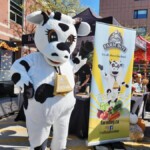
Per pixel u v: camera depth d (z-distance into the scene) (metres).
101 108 4.89
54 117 3.68
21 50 16.80
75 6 21.66
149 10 40.00
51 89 3.58
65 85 3.67
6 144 5.22
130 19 41.34
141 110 7.19
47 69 3.64
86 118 5.59
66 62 3.89
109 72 4.88
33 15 3.69
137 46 7.77
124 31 4.98
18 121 7.04
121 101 5.16
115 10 42.31
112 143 5.21
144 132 6.34
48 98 3.56
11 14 18.78
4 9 17.56
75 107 5.75
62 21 3.72
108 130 5.05
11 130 6.21
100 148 4.94
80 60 4.11
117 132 5.20
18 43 19.48
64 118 3.88
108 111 5.00
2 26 17.38
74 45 3.85
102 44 4.71
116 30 4.86
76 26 4.14
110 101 5.00
